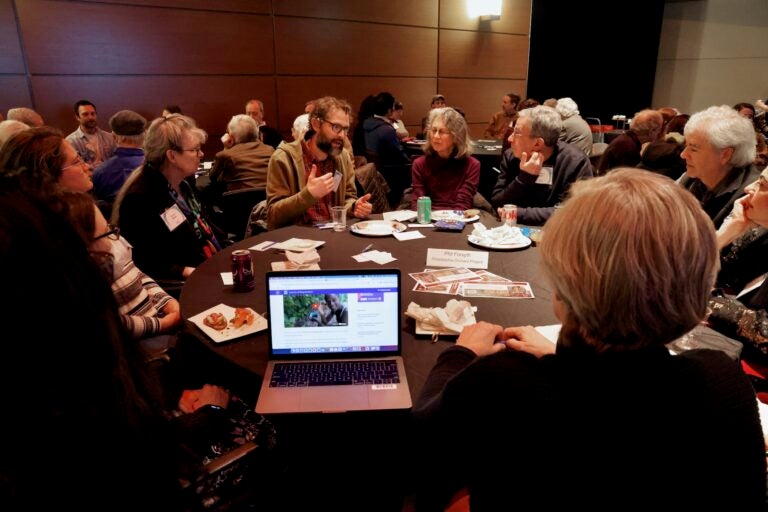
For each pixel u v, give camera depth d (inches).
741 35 370.6
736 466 23.9
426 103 267.1
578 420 23.6
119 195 85.4
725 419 23.9
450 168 117.3
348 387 44.6
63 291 21.7
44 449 21.1
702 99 398.9
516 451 25.1
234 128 160.7
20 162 65.5
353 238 86.0
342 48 233.3
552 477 24.4
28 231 21.4
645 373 23.5
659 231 22.2
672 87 412.5
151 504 24.5
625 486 23.4
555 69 403.2
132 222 82.7
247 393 50.1
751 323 54.5
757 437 24.5
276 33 214.8
